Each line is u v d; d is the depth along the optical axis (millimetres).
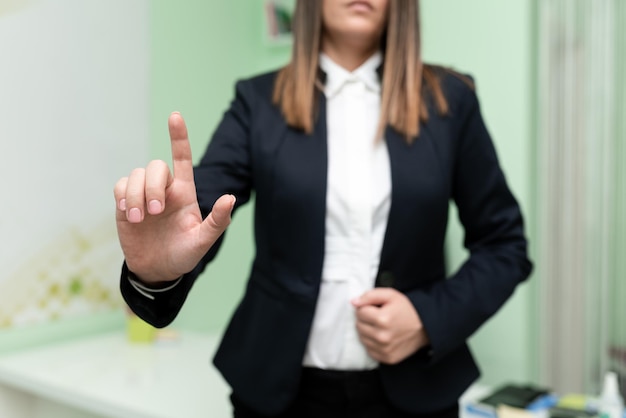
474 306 724
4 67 1358
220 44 1933
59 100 1473
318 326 722
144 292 507
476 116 793
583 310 1557
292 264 718
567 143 1564
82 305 1569
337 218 723
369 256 728
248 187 778
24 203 1416
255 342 735
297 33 792
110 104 1592
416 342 711
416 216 716
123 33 1618
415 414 731
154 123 1718
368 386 722
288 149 729
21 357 1379
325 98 770
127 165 1646
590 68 1550
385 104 753
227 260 1944
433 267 766
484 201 790
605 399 999
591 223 1551
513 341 1596
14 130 1385
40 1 1424
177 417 1004
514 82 1591
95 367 1309
